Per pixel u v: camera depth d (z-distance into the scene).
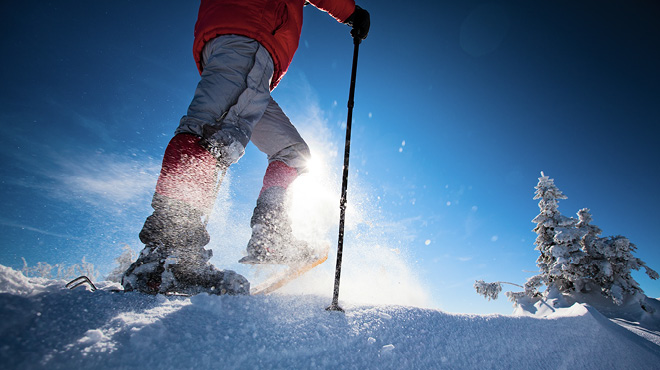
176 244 1.29
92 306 0.94
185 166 1.33
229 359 0.83
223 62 1.56
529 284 6.46
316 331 1.07
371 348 1.04
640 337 2.06
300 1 1.95
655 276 5.55
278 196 1.77
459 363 1.09
